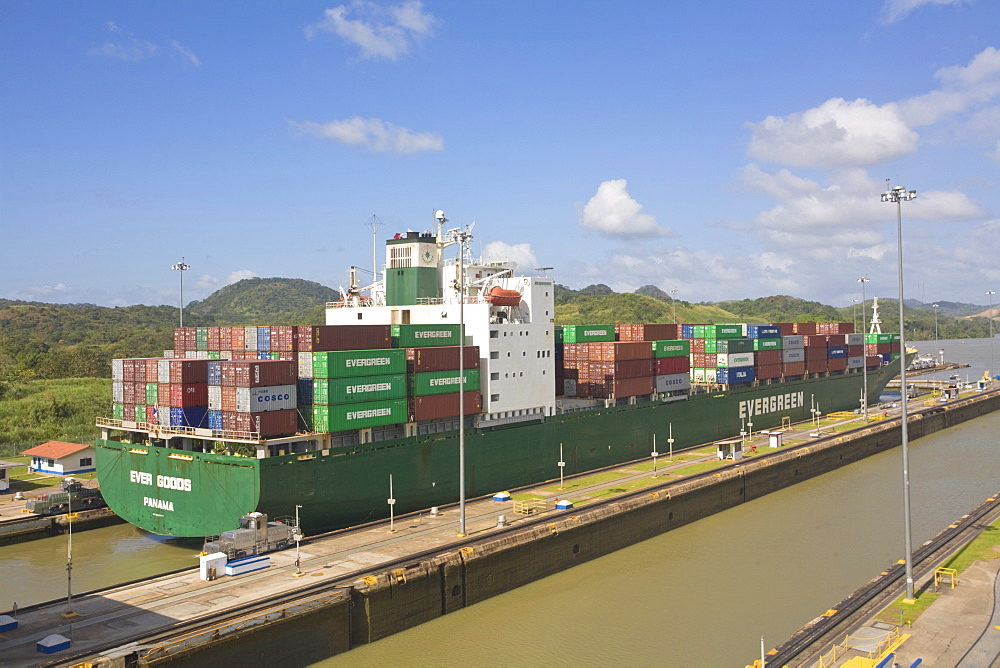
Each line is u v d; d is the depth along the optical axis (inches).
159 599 1476.4
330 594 1496.1
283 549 1818.4
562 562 2064.5
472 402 2485.2
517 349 2664.9
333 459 2039.9
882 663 1214.9
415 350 2287.2
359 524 2126.0
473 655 1519.4
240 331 2295.8
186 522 2033.7
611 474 2854.3
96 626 1341.0
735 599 1809.8
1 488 2623.0
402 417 2241.6
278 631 1401.3
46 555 2094.0
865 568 2004.2
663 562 2133.4
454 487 2402.8
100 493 2440.9
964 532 2084.2
